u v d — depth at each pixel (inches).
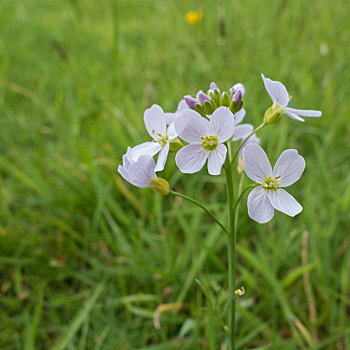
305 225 9.3
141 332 8.5
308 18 18.3
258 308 8.4
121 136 11.5
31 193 11.1
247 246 9.3
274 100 6.2
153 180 6.0
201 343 8.2
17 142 12.9
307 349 8.1
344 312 8.4
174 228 9.9
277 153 10.6
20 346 8.4
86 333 8.2
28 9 25.0
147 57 17.0
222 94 6.2
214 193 10.5
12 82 16.1
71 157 11.7
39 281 9.3
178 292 8.9
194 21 17.8
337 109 12.8
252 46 17.0
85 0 24.7
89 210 10.4
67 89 15.4
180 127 5.7
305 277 8.6
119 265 9.2
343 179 10.8
